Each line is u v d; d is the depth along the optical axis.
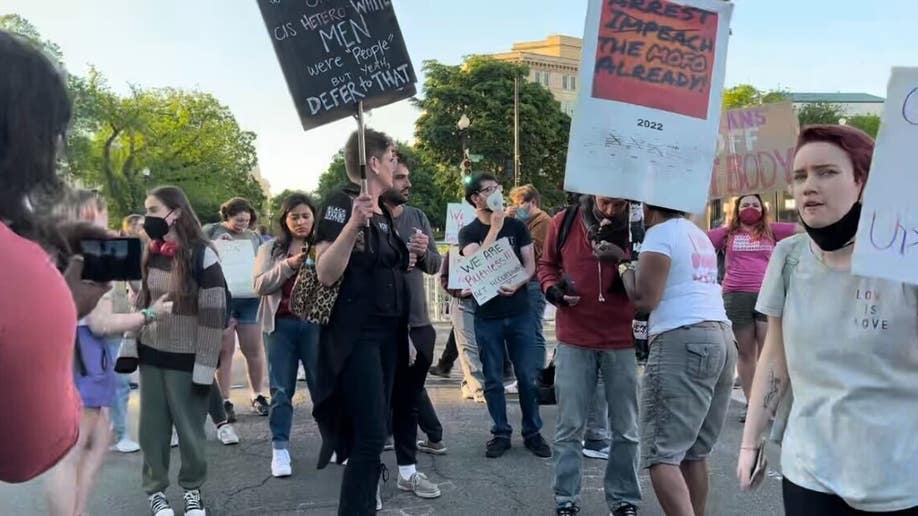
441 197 56.03
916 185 2.02
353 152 3.84
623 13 3.44
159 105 63.62
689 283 3.53
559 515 4.35
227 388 6.95
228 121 68.44
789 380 2.47
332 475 5.37
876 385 2.12
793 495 2.29
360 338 3.62
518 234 5.84
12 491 4.97
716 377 3.50
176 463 5.76
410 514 4.54
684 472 3.70
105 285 2.40
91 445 4.16
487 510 4.60
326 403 3.65
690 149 3.47
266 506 4.74
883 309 2.12
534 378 5.77
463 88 54.69
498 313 5.75
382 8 3.73
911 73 2.01
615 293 4.18
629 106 3.46
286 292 5.36
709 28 3.46
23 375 1.21
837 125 2.26
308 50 3.73
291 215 5.35
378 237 3.71
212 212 65.00
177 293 4.23
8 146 1.25
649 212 3.74
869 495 2.10
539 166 57.16
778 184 5.47
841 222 2.18
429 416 5.82
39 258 1.26
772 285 2.42
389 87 3.73
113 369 4.29
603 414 5.71
